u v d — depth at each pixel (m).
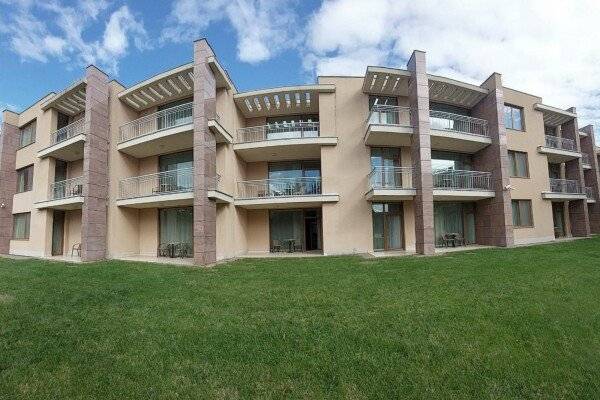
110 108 15.73
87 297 6.80
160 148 15.45
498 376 3.70
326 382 3.54
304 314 5.55
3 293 7.21
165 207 16.14
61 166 17.84
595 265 9.11
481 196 15.57
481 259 10.85
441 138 15.31
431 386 3.48
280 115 17.83
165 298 6.77
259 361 3.96
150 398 3.28
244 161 17.55
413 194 14.14
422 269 9.28
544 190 18.36
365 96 16.06
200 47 13.45
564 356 4.17
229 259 14.17
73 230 17.52
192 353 4.18
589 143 22.42
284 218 17.64
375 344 4.35
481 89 16.31
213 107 14.05
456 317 5.21
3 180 19.12
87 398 3.27
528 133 18.41
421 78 14.27
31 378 3.60
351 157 15.69
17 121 20.05
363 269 9.78
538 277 7.71
